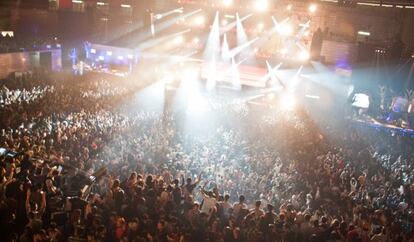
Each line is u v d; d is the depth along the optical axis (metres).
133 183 12.32
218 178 18.34
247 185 18.36
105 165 17.58
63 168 14.12
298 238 11.45
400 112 39.25
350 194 19.50
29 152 14.26
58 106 27.91
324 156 25.31
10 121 22.31
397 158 27.58
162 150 22.14
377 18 47.41
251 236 10.72
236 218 12.02
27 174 12.20
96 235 9.48
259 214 12.03
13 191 10.63
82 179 13.05
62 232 9.86
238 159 23.11
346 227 12.28
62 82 39.72
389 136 34.22
